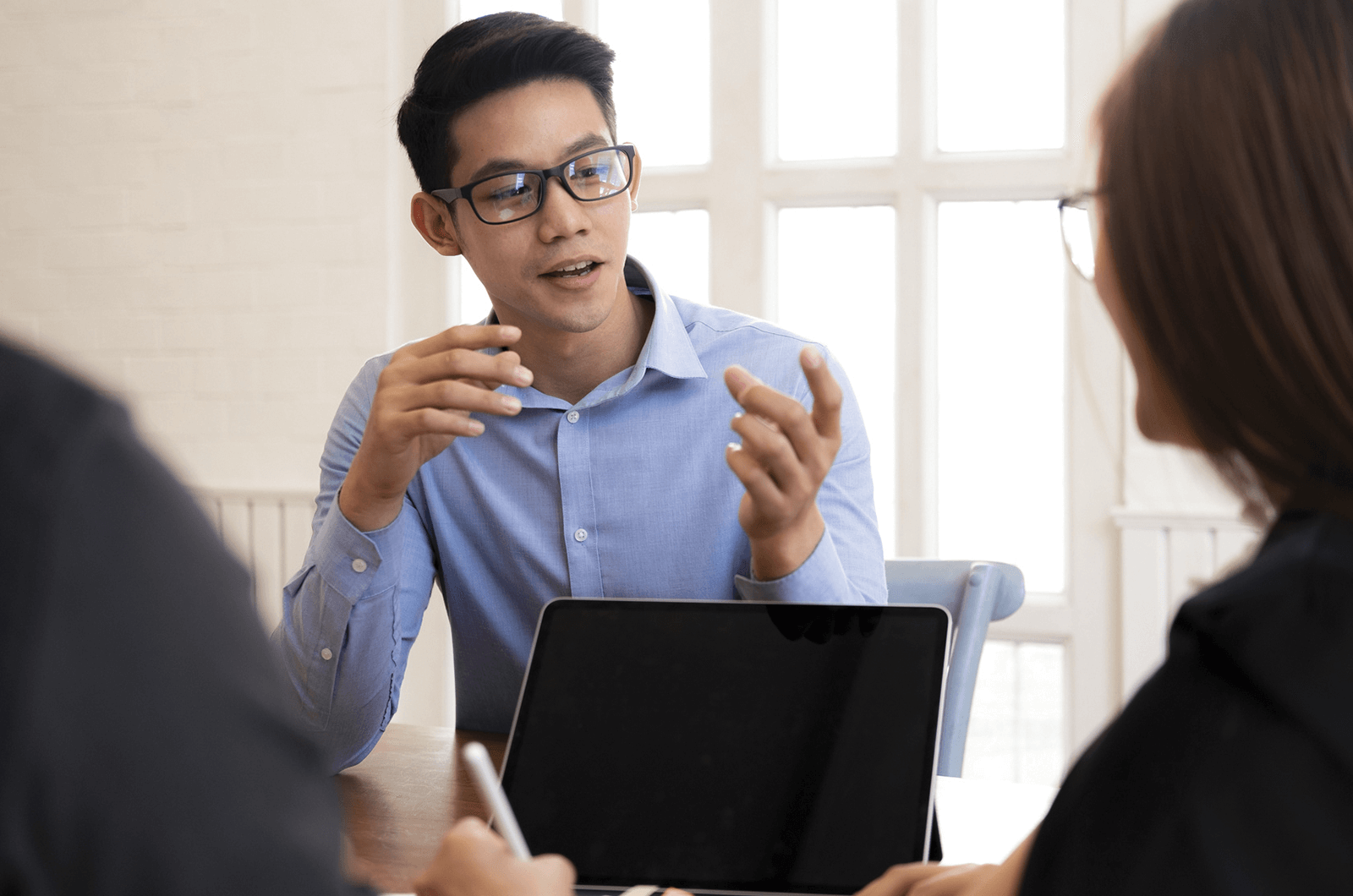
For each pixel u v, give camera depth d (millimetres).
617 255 1198
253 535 3316
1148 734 493
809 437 942
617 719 891
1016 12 2889
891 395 3012
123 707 337
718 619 912
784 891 813
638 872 837
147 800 337
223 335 3373
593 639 925
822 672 877
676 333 1329
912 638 872
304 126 3275
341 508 1125
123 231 3428
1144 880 466
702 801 851
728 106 3008
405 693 3293
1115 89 551
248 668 368
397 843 986
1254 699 462
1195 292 513
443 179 1225
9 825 324
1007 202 2900
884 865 804
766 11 2988
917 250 2908
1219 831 449
